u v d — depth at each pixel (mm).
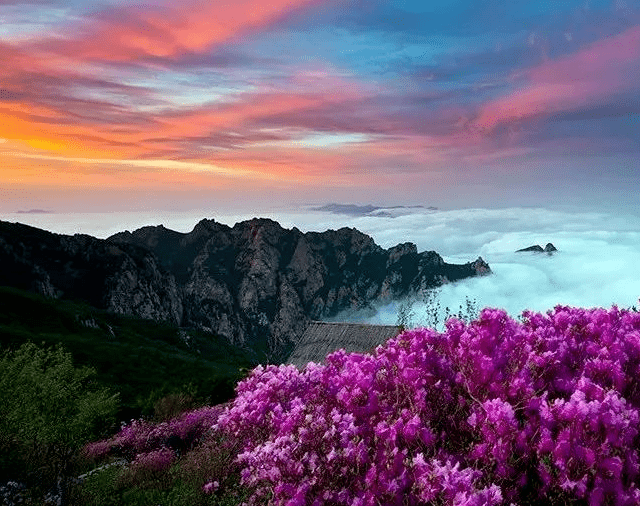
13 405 18203
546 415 4906
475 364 5641
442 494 4477
